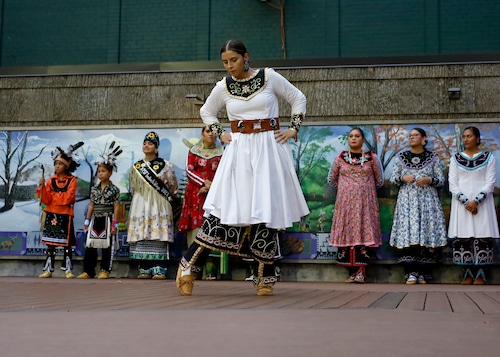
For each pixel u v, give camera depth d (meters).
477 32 8.58
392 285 6.84
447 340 2.41
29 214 8.16
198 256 4.73
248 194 4.58
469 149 7.43
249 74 4.75
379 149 7.71
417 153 7.47
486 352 2.15
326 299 4.44
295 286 6.39
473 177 7.27
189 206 7.57
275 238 4.75
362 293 5.18
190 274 4.73
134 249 7.61
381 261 7.48
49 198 7.74
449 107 7.89
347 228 7.28
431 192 7.34
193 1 9.03
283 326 2.77
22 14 9.18
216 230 4.67
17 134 8.32
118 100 8.39
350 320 3.00
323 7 8.80
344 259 7.32
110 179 8.05
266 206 4.50
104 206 7.73
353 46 8.74
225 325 2.80
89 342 2.33
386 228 7.56
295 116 4.80
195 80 8.27
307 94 8.05
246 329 2.67
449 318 3.14
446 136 7.65
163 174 7.67
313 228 7.62
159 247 7.58
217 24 8.99
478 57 8.15
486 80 7.88
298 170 7.77
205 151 7.62
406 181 7.32
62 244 7.70
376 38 8.71
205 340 2.38
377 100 7.97
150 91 8.34
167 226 7.58
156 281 7.01
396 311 3.46
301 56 8.81
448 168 7.61
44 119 8.48
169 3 9.08
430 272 7.44
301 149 7.80
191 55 8.99
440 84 7.93
